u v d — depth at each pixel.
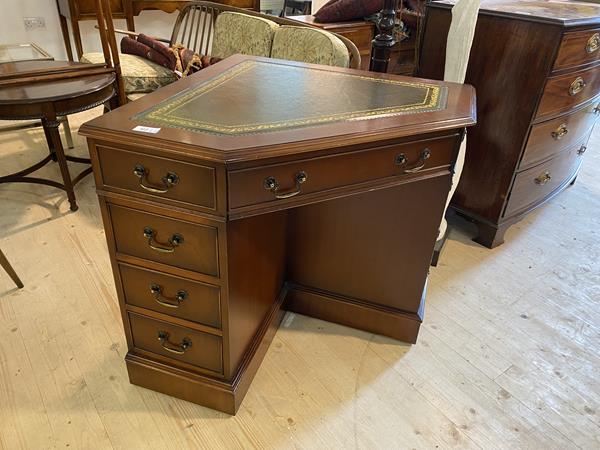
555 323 1.68
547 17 1.60
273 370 1.43
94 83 2.09
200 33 3.53
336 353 1.51
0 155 2.72
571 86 1.82
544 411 1.34
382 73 1.46
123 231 1.06
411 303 1.50
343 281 1.55
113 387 1.34
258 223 1.19
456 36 1.59
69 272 1.80
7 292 1.68
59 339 1.50
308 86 1.27
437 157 1.14
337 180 1.02
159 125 0.94
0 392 1.31
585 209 2.47
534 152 1.89
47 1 3.58
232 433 1.24
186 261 1.05
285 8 4.70
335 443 1.22
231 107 1.07
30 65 2.27
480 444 1.24
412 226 1.36
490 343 1.58
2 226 2.07
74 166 2.63
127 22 3.68
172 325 1.19
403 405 1.34
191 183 0.92
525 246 2.13
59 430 1.22
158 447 1.19
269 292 1.44
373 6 2.73
